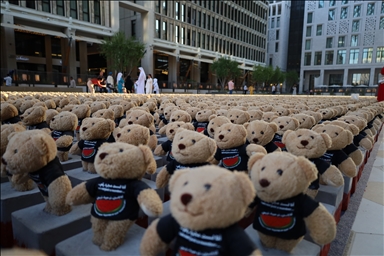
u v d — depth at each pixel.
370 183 5.39
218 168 1.84
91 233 2.64
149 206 2.14
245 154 3.73
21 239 2.71
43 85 26.70
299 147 3.42
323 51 67.44
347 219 3.91
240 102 11.07
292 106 9.34
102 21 35.34
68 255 2.31
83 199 2.43
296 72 77.50
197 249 1.75
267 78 58.41
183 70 51.72
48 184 2.64
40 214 2.79
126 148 2.46
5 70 24.97
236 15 62.75
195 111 7.07
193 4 49.59
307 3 69.00
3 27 26.83
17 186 3.19
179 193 1.70
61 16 30.50
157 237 1.90
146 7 39.56
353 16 62.16
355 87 57.97
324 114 7.63
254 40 71.00
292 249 2.46
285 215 2.32
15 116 5.09
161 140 5.98
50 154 2.60
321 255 2.71
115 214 2.32
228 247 1.72
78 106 6.00
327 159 4.02
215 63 49.59
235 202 1.64
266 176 2.27
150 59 40.81
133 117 5.15
